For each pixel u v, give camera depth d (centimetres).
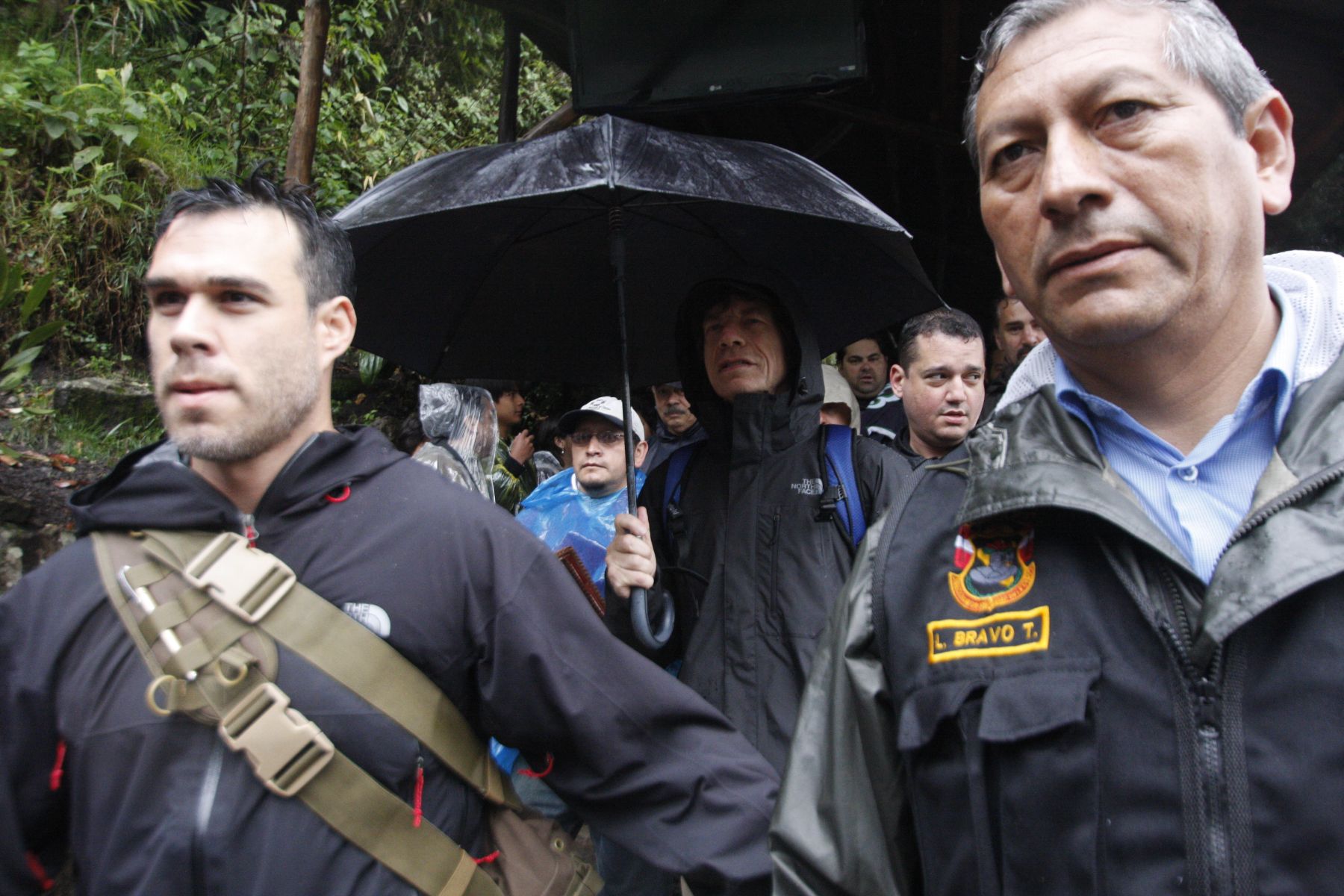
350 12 667
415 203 191
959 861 98
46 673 118
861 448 200
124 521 122
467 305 248
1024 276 102
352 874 113
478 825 132
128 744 113
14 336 363
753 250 245
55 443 378
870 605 115
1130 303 92
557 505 314
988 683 97
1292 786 79
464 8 834
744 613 189
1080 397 105
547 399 679
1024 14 100
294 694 115
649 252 248
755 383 208
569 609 132
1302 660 81
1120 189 92
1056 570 98
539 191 177
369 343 235
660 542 215
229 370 121
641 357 262
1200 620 87
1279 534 85
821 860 116
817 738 122
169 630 115
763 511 196
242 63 573
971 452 110
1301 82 414
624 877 227
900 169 688
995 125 102
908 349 285
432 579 125
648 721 133
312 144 414
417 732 120
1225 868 81
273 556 121
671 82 418
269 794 112
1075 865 87
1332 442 86
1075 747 89
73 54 517
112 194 438
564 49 584
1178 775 85
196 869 109
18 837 120
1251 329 97
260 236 126
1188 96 92
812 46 405
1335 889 77
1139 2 95
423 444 325
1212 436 97
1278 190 99
